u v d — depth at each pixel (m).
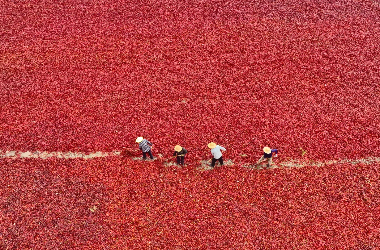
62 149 12.45
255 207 10.79
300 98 14.04
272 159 12.09
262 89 14.43
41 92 14.34
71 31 17.20
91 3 18.80
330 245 9.88
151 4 18.78
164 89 14.48
